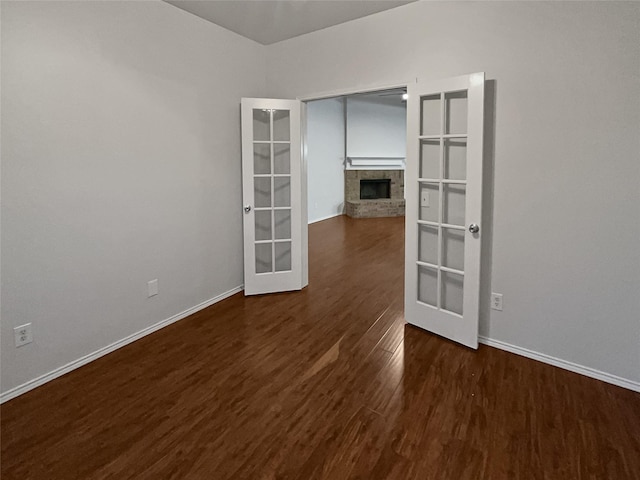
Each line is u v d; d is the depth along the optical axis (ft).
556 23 7.82
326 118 30.40
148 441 6.32
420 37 9.86
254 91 13.14
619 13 7.15
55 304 8.18
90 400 7.43
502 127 8.72
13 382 7.58
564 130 7.96
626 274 7.57
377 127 32.81
